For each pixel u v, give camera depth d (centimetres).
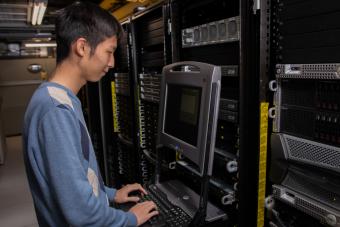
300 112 107
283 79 112
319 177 102
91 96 356
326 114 98
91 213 87
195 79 120
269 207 120
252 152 120
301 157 106
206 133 112
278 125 115
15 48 753
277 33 109
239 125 121
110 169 334
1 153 529
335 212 93
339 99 93
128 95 256
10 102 773
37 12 357
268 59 112
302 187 107
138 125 234
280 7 106
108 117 325
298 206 106
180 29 168
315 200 102
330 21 89
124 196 133
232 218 136
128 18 230
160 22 190
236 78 141
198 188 163
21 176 471
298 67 100
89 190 87
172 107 141
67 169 83
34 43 684
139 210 110
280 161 114
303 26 98
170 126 142
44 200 95
